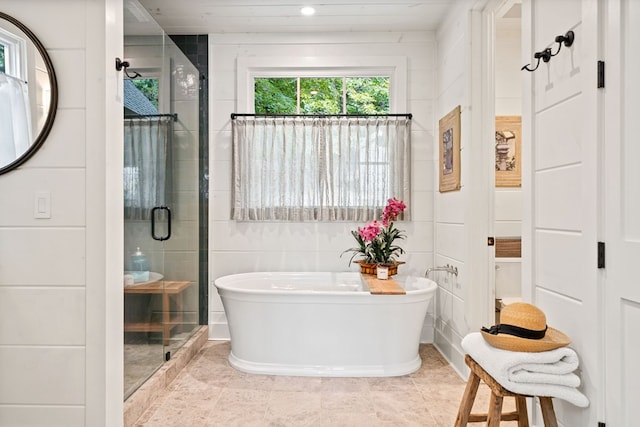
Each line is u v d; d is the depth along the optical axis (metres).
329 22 3.54
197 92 3.63
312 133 3.68
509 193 3.57
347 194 3.69
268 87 3.83
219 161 3.76
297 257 3.75
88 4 1.65
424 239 3.74
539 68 1.89
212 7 3.26
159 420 2.25
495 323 3.05
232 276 3.49
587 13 1.52
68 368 1.66
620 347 1.38
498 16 2.93
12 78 1.66
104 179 1.65
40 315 1.66
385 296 2.85
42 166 1.65
